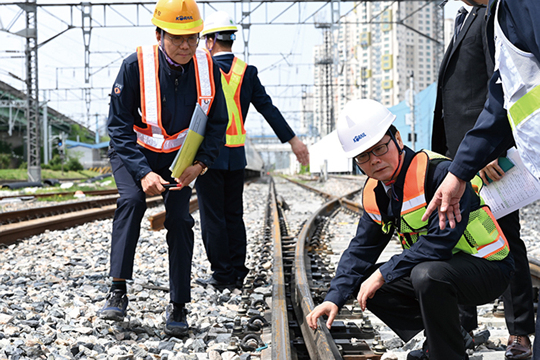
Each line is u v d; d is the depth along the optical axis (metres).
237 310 3.77
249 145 27.30
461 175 2.10
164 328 3.44
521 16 1.70
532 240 6.98
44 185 28.19
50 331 3.21
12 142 69.94
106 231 8.24
